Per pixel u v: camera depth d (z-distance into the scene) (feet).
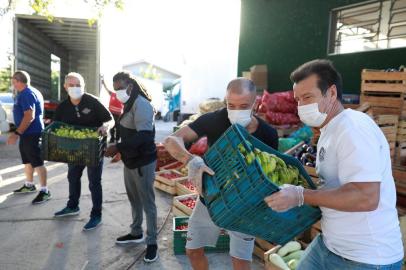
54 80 45.88
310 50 26.96
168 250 13.39
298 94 5.85
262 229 6.29
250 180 5.63
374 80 15.80
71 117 15.21
